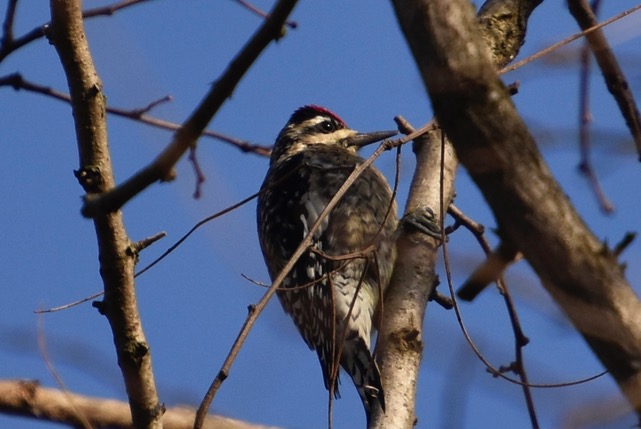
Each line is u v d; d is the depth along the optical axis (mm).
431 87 4828
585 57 7117
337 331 12031
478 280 6605
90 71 7414
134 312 7375
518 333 9273
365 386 9812
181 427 6945
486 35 11383
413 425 9539
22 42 9047
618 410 4703
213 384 6305
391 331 10062
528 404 6121
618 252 5043
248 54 6238
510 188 4812
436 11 4840
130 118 9797
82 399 6188
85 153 7516
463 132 4809
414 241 10859
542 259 4852
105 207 7090
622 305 4805
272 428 5852
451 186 11273
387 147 7883
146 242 7418
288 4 6066
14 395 5992
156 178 6809
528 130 4875
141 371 7195
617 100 8477
